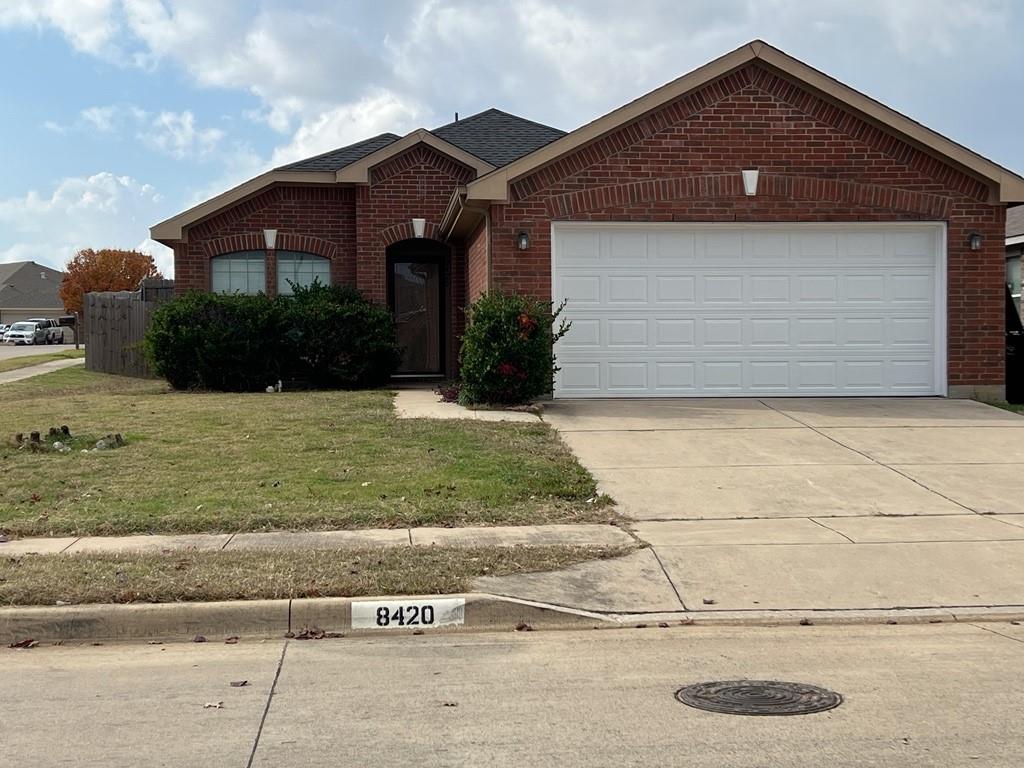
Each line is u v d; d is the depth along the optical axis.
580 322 15.37
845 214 15.38
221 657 6.14
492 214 15.07
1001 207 15.55
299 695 5.39
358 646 6.37
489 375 14.49
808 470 11.00
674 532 8.74
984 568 7.82
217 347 17.70
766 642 6.38
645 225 15.27
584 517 9.20
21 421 13.62
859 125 15.34
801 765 4.39
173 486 9.98
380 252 19.70
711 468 11.05
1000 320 15.57
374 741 4.71
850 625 6.77
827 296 15.58
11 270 91.94
